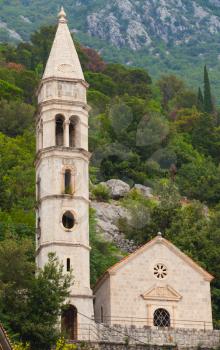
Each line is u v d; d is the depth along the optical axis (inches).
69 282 4128.9
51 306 4018.2
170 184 7140.8
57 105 4579.2
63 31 4795.8
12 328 3954.2
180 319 4537.4
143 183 7313.0
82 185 4503.0
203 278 4633.4
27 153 6850.4
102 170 7313.0
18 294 4082.2
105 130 7637.8
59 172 4490.7
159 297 4549.7
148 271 4584.2
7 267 4119.1
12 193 6008.9
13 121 7819.9
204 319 4559.5
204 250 5531.5
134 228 5999.0
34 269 4188.0
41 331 3932.1
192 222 5890.8
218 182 7578.7
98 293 4731.8
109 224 6176.2
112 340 4244.6
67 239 4384.8
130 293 4527.6
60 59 4680.1
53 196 4434.1
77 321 4234.7
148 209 6097.4
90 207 6176.2
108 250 5708.7
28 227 5521.7
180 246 5590.6
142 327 4318.4
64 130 4559.5
